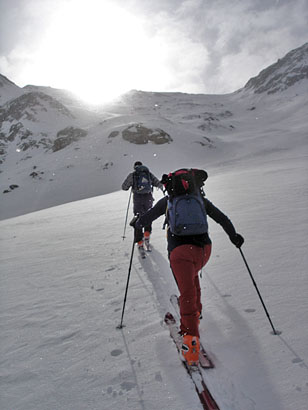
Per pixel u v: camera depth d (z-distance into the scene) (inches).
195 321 93.7
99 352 104.3
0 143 4325.8
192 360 86.9
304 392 73.8
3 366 102.5
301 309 111.1
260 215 280.5
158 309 131.6
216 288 141.2
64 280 183.9
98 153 2992.1
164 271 181.2
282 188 436.8
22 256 257.8
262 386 78.2
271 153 2159.2
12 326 131.0
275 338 97.0
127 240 271.7
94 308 140.3
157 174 2399.1
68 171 2684.5
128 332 115.2
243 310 118.3
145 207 256.7
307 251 167.9
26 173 2829.7
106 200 752.3
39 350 110.0
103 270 194.9
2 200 2223.2
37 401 83.8
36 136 4296.3
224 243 211.0
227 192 494.3
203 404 74.9
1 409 82.0
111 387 85.7
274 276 143.3
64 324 127.9
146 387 84.0
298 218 245.4
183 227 101.4
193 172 115.7
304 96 6309.1
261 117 5767.7
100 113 5959.6
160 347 102.6
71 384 89.2
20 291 173.6
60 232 354.9
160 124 3681.1
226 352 94.6
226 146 3230.8
